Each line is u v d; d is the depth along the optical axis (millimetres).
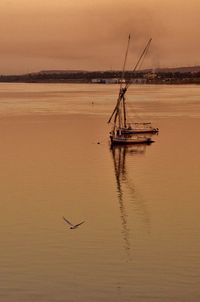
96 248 39844
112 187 56812
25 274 35969
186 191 54781
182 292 33844
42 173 63469
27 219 46062
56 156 75188
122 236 42156
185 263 37312
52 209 48875
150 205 50000
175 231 43125
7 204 50500
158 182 58969
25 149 81125
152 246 40156
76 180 60000
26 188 56344
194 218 46125
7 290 34094
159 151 79625
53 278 35406
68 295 33594
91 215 47219
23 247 40094
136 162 70938
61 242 40875
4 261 37750
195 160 71438
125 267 36812
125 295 33531
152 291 33875
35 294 33688
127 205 50156
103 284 34688
